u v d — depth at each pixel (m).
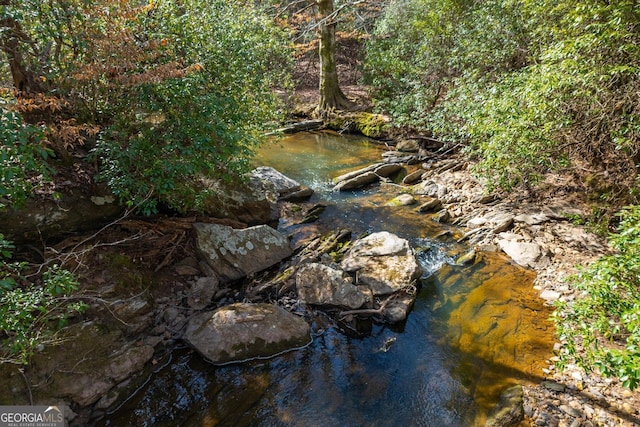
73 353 3.57
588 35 4.57
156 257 5.00
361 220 6.95
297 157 10.47
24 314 2.82
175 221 5.38
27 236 4.15
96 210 4.69
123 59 4.24
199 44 5.43
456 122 8.98
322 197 7.96
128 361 3.75
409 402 3.61
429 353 4.16
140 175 4.62
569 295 4.70
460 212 7.07
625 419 3.17
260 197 6.56
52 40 4.31
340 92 14.38
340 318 4.61
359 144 11.78
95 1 4.21
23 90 4.45
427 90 10.25
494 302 4.82
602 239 5.60
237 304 4.46
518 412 3.34
